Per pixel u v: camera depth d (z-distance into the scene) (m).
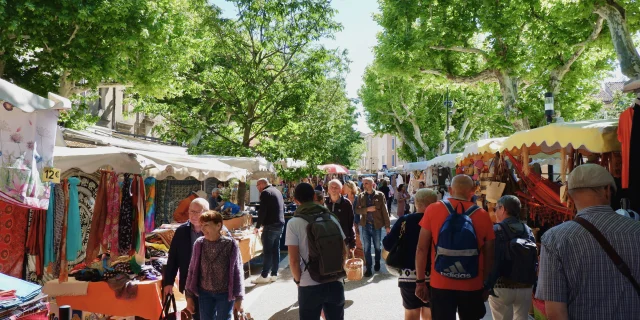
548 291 2.50
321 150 20.66
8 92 3.57
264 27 18.16
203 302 4.95
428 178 28.25
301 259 4.77
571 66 20.30
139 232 6.58
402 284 5.34
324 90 22.30
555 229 2.59
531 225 7.88
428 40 17.70
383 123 43.25
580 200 2.61
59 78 14.30
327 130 20.83
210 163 9.20
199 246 5.00
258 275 10.44
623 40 12.07
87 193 7.00
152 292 5.58
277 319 6.93
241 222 10.81
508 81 18.33
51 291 5.58
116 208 6.40
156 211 13.41
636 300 2.38
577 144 5.44
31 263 5.90
